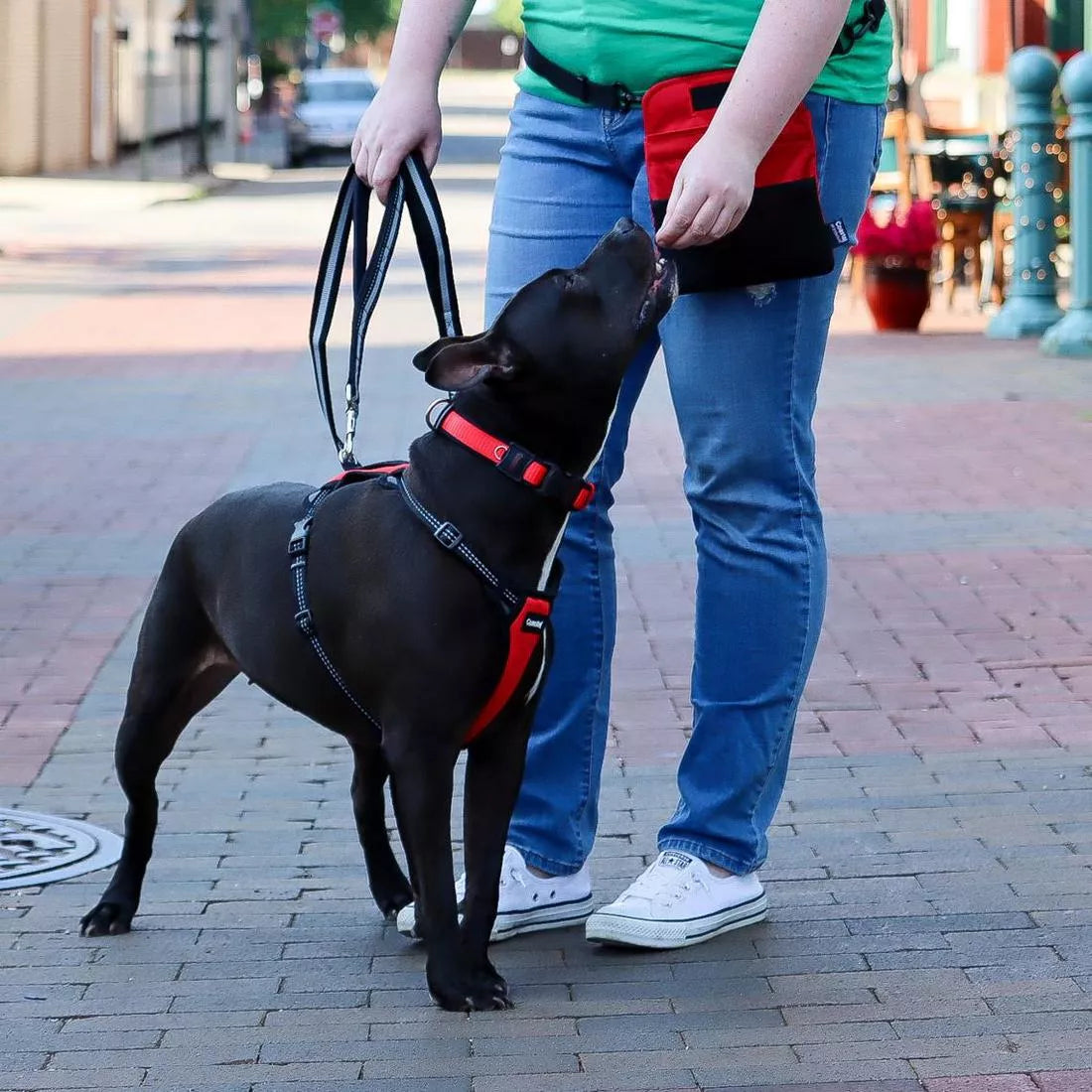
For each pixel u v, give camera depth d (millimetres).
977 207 16875
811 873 4773
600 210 4195
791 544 4172
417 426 11719
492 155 47281
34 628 7586
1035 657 6867
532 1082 3627
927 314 17391
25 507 9766
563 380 3773
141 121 51062
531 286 3807
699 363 4082
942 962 4184
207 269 22469
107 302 19141
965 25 19859
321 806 5477
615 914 4258
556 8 4145
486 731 3959
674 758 5855
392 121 4258
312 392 13250
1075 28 18547
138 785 4461
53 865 5008
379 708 3891
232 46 54531
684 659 7020
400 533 3820
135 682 4414
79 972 4258
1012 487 9805
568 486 3781
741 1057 3713
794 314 4059
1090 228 14203
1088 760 5688
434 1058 3750
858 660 6895
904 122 17062
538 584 3816
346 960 4309
